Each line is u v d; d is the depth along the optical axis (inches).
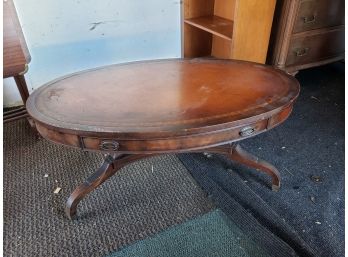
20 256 40.4
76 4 70.4
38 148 61.4
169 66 49.8
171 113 34.2
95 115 34.3
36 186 51.9
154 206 47.6
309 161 56.1
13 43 54.1
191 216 45.6
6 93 75.2
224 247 40.8
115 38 79.0
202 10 80.7
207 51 88.6
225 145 45.1
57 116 34.3
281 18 68.6
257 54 69.9
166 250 40.7
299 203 47.4
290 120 68.3
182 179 52.8
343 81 84.4
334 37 75.5
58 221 45.2
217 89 40.2
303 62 75.6
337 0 69.3
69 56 76.1
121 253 40.5
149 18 80.0
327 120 68.1
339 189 49.5
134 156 43.6
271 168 47.5
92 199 48.9
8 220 45.6
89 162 57.4
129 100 37.9
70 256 40.3
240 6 61.3
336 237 41.8
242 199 48.3
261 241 41.1
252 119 33.0
